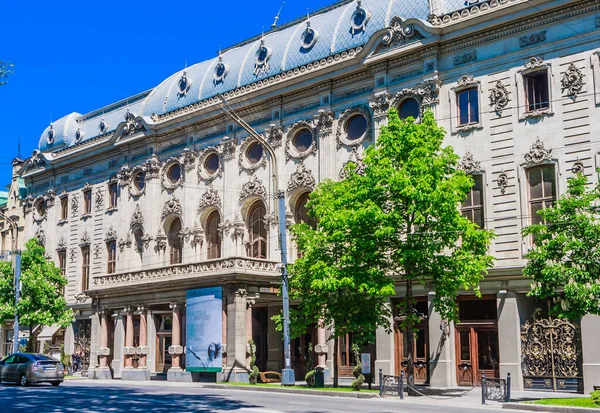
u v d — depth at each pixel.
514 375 33.31
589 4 33.09
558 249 26.09
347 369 40.97
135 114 55.56
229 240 46.81
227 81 49.69
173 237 51.72
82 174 60.50
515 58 35.38
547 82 34.34
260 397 27.72
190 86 52.69
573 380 31.86
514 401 26.33
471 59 36.94
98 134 61.41
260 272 40.91
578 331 32.06
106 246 56.69
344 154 41.59
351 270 31.28
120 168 56.03
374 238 30.66
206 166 49.75
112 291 47.97
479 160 36.09
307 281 34.34
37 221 64.75
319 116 42.97
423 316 37.66
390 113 31.23
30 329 53.66
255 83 46.47
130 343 46.69
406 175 29.70
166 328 47.41
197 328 41.31
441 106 37.72
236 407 22.66
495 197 35.38
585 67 33.12
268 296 42.19
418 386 36.47
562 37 33.91
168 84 55.50
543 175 34.22
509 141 35.16
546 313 34.16
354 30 42.94
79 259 59.25
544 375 32.78
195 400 25.70
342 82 42.25
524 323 34.12
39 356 36.44
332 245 33.69
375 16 42.28
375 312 32.56
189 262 45.31
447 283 30.44
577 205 26.11
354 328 32.31
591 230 25.42
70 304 58.44
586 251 25.73
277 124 45.28
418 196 29.11
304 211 43.91
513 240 34.53
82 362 56.75
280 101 45.28
